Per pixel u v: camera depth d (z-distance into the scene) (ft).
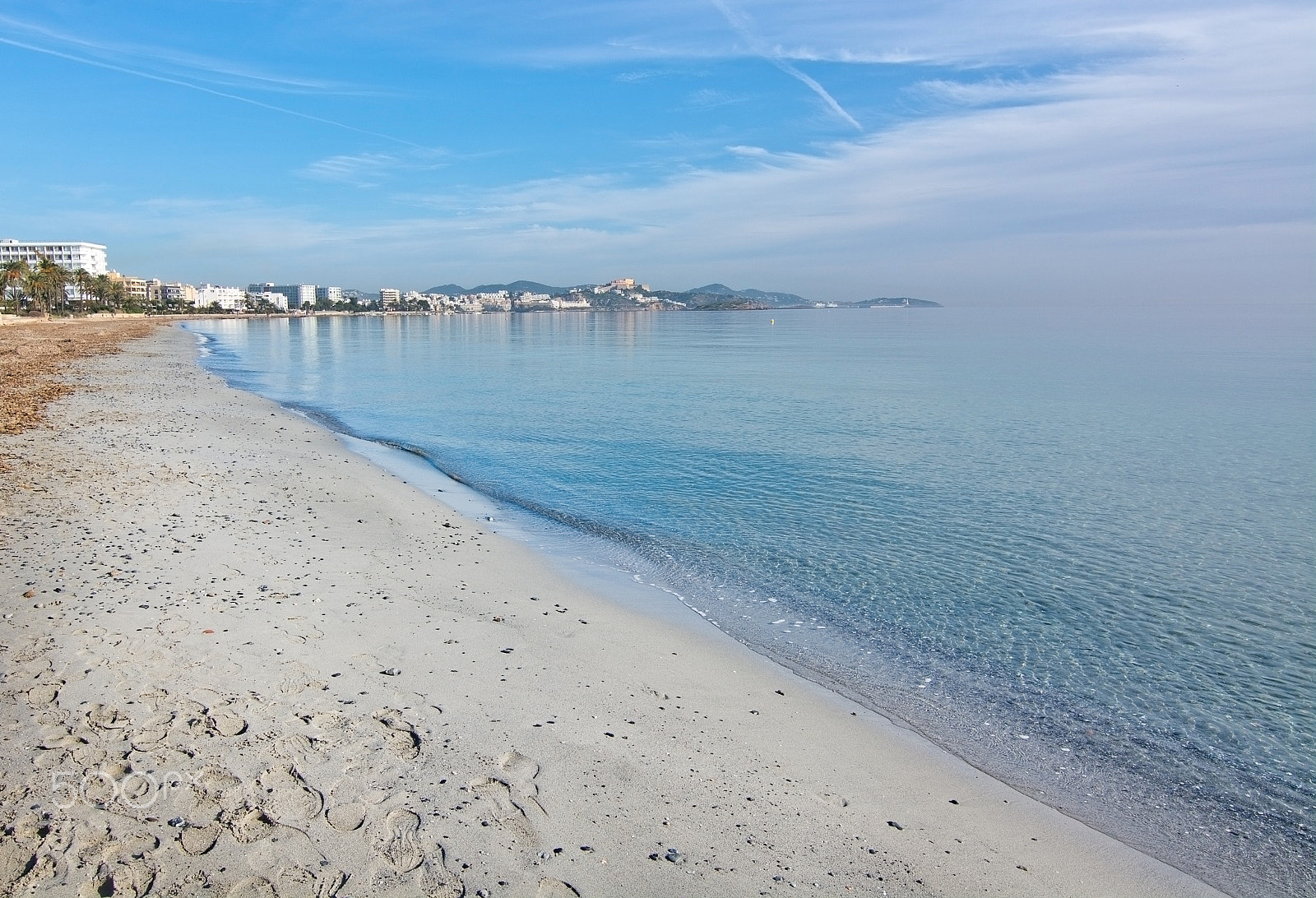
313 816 16.98
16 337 229.25
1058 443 77.87
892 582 38.06
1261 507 53.62
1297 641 31.89
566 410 104.83
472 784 18.69
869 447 75.77
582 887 15.39
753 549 42.98
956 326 511.81
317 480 54.54
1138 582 38.65
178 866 15.12
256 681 23.25
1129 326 447.83
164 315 654.12
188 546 36.50
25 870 14.71
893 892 16.16
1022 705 26.22
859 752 22.29
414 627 28.58
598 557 41.11
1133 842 19.01
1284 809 20.75
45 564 32.68
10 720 20.10
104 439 65.57
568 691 24.44
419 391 129.90
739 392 125.39
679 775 20.06
